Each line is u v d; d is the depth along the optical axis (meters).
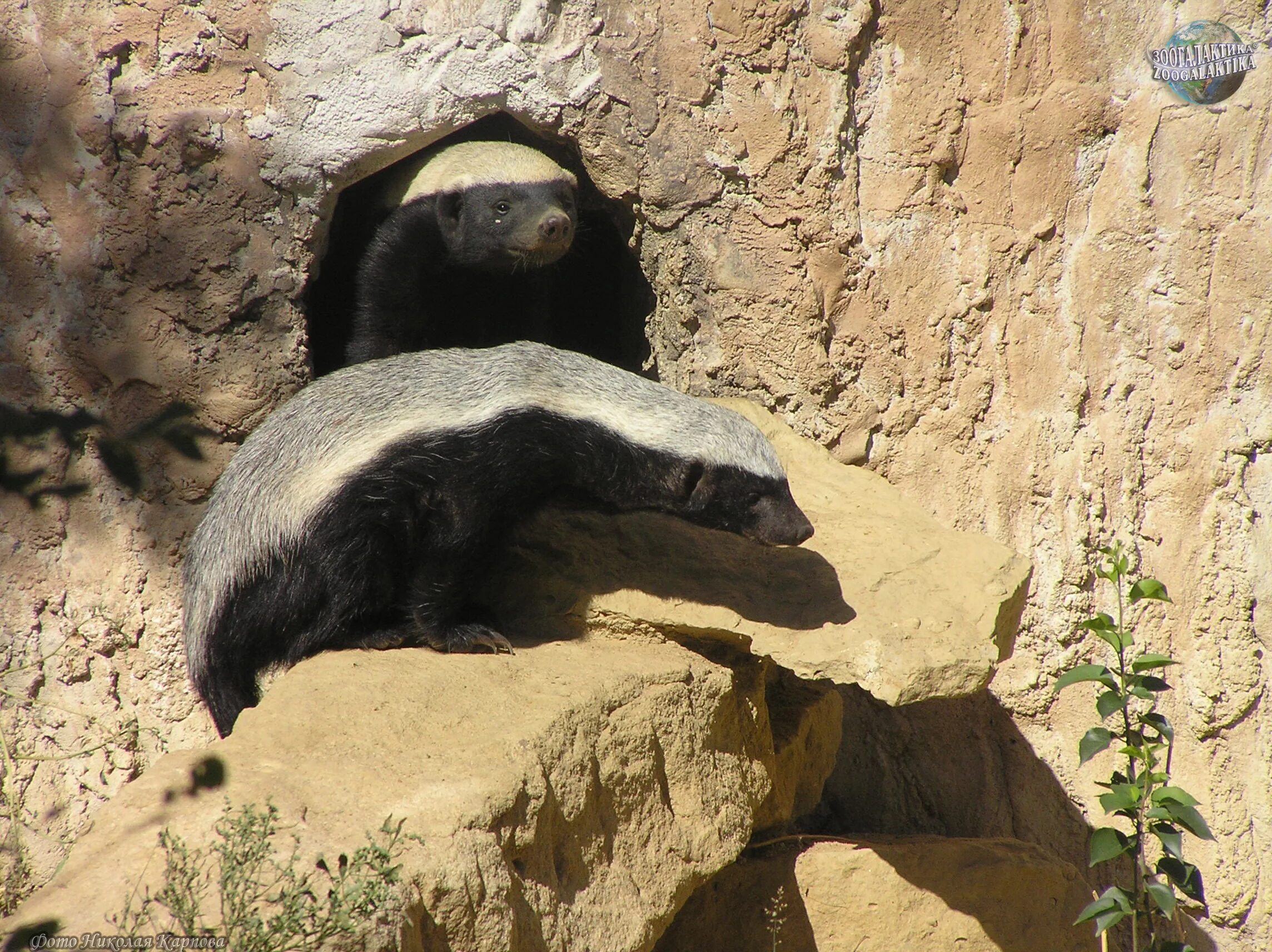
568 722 8.05
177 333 11.10
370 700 7.73
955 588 9.84
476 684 8.26
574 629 9.64
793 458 11.70
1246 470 11.64
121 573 11.30
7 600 11.08
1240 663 11.74
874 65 11.59
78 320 10.88
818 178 11.61
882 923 10.23
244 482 9.52
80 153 10.63
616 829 8.35
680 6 11.23
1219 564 11.71
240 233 11.05
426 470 9.02
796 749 11.20
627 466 9.30
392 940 5.94
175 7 10.58
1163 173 11.51
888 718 12.93
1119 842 9.46
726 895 10.31
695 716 9.25
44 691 11.22
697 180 11.67
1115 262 11.70
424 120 11.16
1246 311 11.48
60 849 11.13
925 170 11.73
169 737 11.55
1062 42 11.45
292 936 5.59
